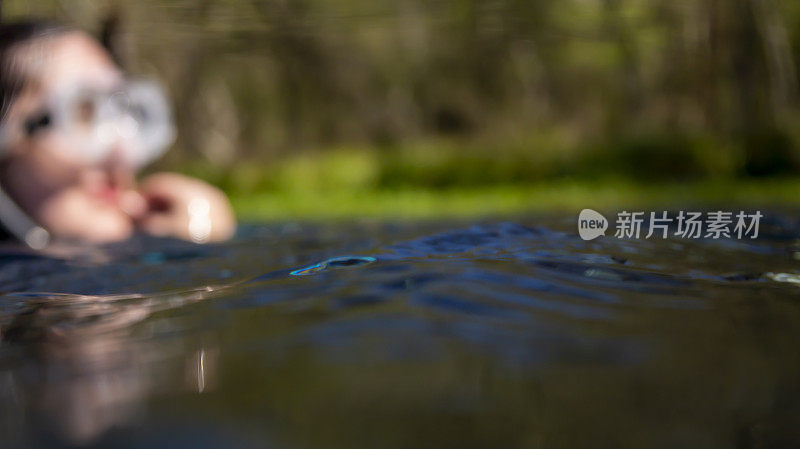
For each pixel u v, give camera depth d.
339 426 0.38
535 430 0.37
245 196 8.21
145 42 8.34
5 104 2.02
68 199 2.08
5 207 2.02
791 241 1.39
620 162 7.89
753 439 0.37
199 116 10.17
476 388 0.44
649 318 0.64
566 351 0.52
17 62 2.05
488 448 0.35
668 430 0.37
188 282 1.11
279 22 8.98
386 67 10.52
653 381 0.45
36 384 0.51
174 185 2.41
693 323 0.61
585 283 0.81
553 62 9.89
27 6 5.68
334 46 9.77
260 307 0.75
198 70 9.70
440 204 6.05
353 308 0.69
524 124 10.50
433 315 0.65
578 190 6.97
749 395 0.43
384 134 11.17
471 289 0.76
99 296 0.99
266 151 10.85
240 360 0.53
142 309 0.82
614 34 8.97
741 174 7.45
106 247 1.88
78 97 2.11
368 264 1.02
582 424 0.38
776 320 0.63
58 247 1.87
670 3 8.41
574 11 9.03
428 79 10.70
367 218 4.12
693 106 8.60
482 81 10.64
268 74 10.28
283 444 0.36
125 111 2.28
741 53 8.05
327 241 1.95
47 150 2.05
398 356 0.51
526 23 9.30
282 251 1.66
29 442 0.38
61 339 0.67
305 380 0.47
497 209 4.82
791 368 0.48
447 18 9.40
